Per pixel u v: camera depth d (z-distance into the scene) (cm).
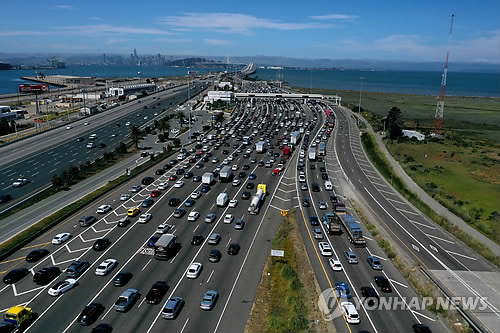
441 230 6862
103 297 4559
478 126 18612
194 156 11406
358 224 6519
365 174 10300
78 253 5631
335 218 6650
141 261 5447
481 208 7712
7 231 6231
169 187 8619
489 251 5919
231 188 8731
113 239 6103
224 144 13025
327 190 8775
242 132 15312
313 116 19562
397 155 12112
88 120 16788
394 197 8638
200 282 4941
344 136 15188
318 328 4094
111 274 5081
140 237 6200
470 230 6631
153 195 7950
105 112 18962
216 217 7050
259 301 4594
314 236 6350
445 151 12738
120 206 7475
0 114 15888
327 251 5662
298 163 10956
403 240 6344
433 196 8381
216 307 4434
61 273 5075
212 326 4097
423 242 6303
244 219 7031
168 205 7562
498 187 9062
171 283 4894
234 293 4731
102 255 5578
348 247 6022
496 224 6944
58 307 4356
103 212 7081
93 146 12238
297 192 8625
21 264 5291
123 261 5428
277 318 4234
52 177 9300
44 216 6844
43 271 4872
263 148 12200
